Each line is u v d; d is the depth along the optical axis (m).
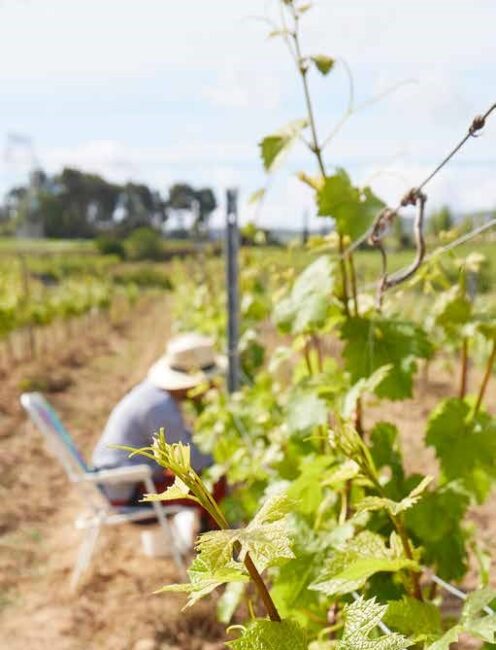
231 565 1.04
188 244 69.06
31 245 75.06
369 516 2.00
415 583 1.42
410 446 6.98
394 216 1.81
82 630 3.98
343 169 1.94
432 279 2.36
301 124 1.91
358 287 2.28
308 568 1.83
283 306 2.10
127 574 4.63
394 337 1.99
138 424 4.49
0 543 5.08
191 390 4.67
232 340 4.68
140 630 3.94
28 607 4.27
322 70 1.84
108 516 4.45
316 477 1.91
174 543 4.42
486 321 2.23
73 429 8.37
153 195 90.31
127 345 16.84
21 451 7.16
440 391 9.64
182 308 12.83
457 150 1.52
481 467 2.07
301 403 2.10
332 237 2.21
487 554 2.37
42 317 13.89
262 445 3.69
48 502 5.97
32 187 89.94
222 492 4.36
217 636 3.87
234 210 4.56
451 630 1.18
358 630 1.03
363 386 1.82
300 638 1.04
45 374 11.41
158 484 4.48
